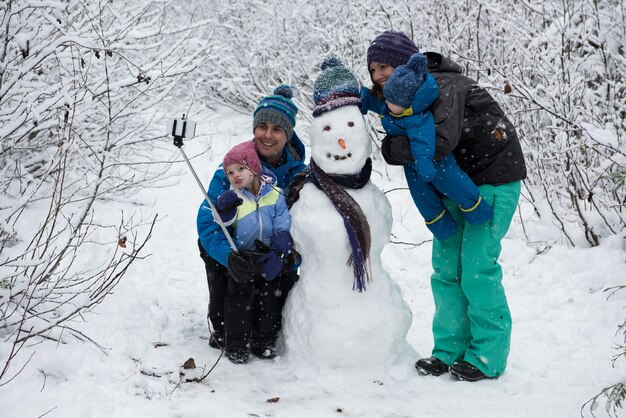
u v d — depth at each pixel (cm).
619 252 542
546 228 610
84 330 389
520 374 388
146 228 606
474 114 371
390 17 762
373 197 384
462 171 380
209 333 436
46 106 406
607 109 618
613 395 311
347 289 378
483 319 382
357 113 376
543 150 612
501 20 655
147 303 460
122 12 618
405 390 369
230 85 944
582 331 448
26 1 410
